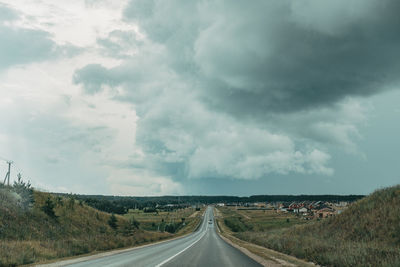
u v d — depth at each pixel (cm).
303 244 2473
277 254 2238
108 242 2930
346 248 1859
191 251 2230
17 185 3756
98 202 15462
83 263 1434
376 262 1377
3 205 3136
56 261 1557
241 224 13750
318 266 1628
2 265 1348
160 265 1331
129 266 1292
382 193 3356
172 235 7381
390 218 2684
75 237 3541
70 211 4500
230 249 2531
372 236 2617
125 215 17162
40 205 3916
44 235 3083
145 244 3547
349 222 3238
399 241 2298
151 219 16075
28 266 1353
